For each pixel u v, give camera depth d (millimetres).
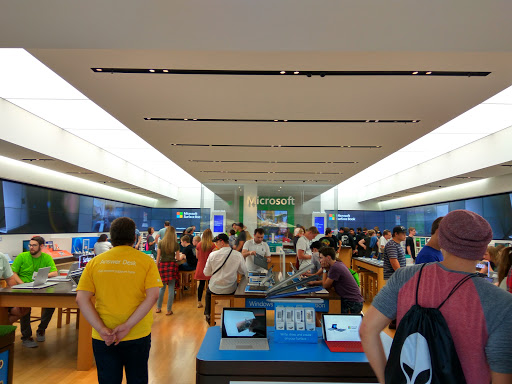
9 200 11438
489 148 10328
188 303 8492
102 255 2762
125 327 2572
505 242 12398
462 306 1227
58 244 13125
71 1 2650
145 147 13203
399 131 7066
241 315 2773
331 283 4723
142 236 18359
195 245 9359
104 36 3188
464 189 14875
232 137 7730
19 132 8414
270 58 4062
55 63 4266
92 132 10930
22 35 3189
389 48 3352
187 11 2766
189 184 25625
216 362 2291
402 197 20938
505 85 4766
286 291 3012
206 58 4082
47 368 4453
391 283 1415
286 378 2279
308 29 3002
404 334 1242
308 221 15742
